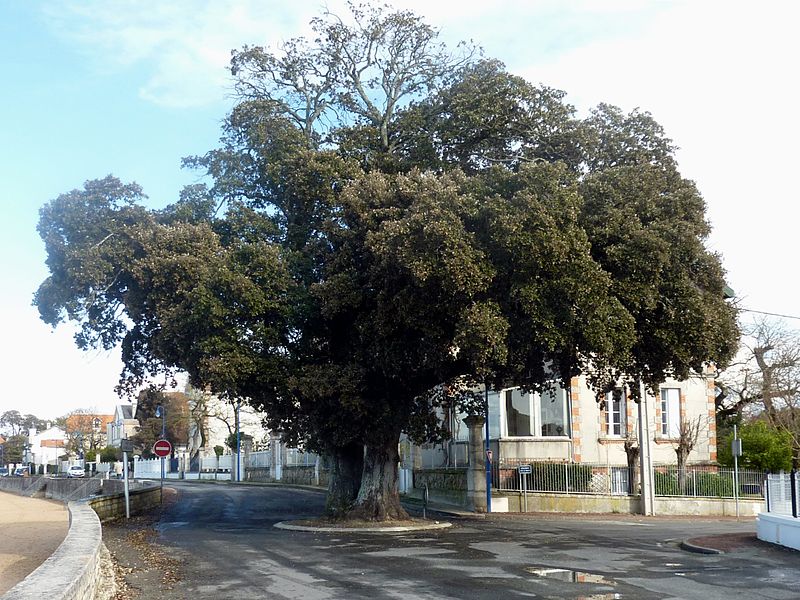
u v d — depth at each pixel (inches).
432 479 1605.6
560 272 819.4
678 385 1590.8
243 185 1148.5
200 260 963.3
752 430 1555.1
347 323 1053.8
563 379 1039.6
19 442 5403.5
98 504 1138.7
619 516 1283.2
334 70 1203.9
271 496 1881.2
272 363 981.2
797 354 1879.9
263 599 496.1
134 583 568.4
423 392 1072.2
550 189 837.8
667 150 1037.8
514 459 1477.6
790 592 517.7
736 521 1216.2
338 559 688.4
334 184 1059.3
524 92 1059.9
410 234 838.5
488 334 802.8
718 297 927.7
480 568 625.0
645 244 850.8
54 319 1045.2
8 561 778.2
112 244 1019.3
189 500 1747.0
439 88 1162.0
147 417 3764.8
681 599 488.1
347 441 1041.5
